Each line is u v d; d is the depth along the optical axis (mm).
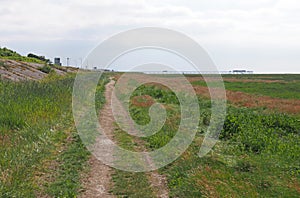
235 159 13711
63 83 31234
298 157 14102
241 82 64812
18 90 22031
